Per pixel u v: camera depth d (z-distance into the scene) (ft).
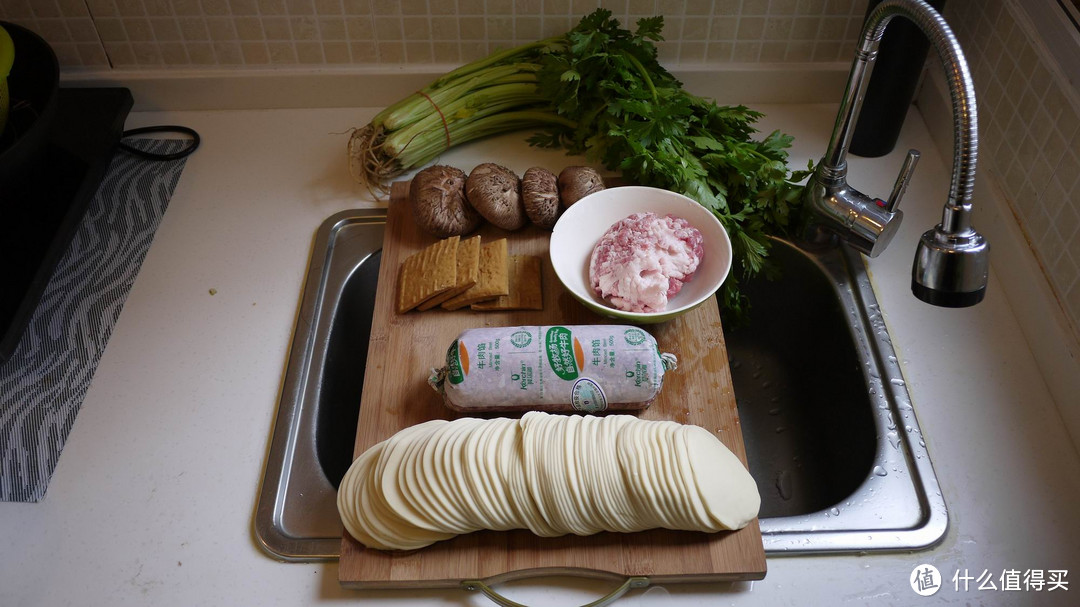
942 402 3.21
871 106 3.87
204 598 2.74
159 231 3.85
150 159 4.16
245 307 3.56
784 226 3.75
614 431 2.74
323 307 3.56
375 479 2.77
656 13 4.08
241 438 3.15
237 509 2.95
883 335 3.41
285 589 2.76
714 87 4.38
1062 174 3.19
